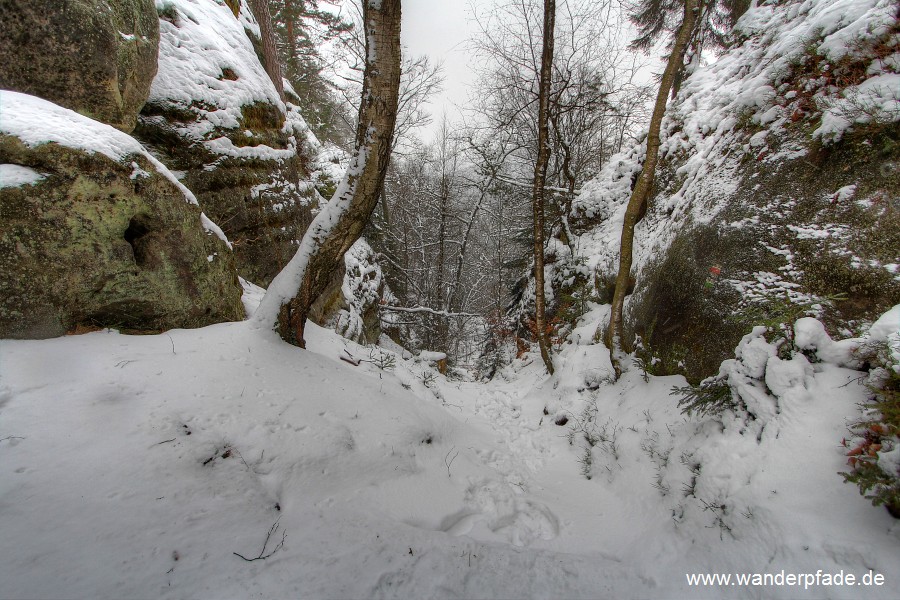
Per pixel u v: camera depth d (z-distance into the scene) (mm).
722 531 2600
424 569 2205
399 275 17844
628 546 2973
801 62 4613
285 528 2275
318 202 9727
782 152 4254
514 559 2504
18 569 1552
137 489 2145
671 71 4402
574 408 5598
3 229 2729
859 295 3076
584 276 9453
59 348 2922
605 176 10508
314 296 4477
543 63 5715
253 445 2857
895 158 3246
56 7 3508
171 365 3221
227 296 4387
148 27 4859
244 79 7266
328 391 3959
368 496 2910
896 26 3678
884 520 2045
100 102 3990
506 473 4371
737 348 3312
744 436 2973
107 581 1628
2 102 2924
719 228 4496
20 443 2150
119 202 3223
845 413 2479
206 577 1784
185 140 5797
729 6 10609
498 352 11789
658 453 3756
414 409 4660
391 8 3301
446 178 17672
